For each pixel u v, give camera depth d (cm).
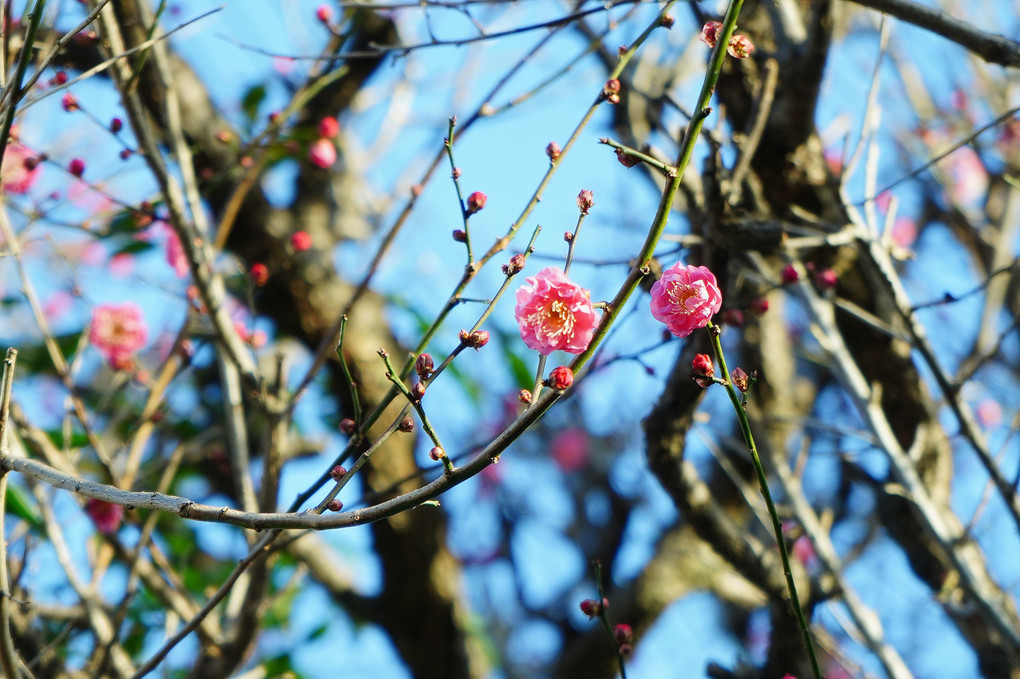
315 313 510
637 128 474
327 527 192
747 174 388
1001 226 573
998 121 328
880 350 454
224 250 520
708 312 213
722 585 621
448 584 501
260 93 526
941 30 320
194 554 543
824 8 362
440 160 362
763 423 440
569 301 200
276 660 481
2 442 229
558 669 589
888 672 374
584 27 487
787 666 399
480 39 352
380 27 541
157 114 488
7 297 583
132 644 459
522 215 273
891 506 476
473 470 194
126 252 511
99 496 207
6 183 386
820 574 433
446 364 216
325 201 550
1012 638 362
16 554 394
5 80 303
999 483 370
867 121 388
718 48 208
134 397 514
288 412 338
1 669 236
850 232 373
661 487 393
